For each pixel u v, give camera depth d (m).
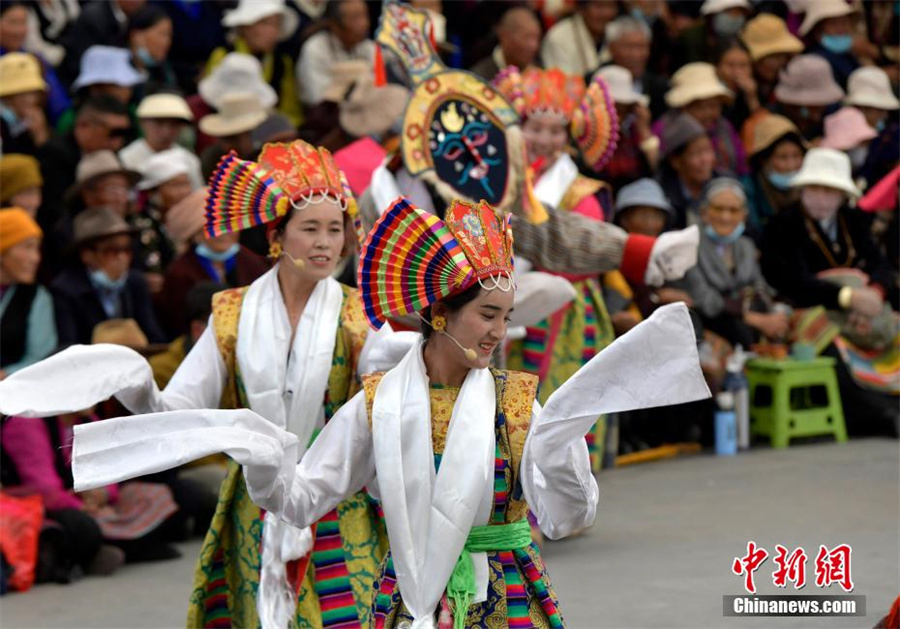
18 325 20.16
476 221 9.52
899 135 29.95
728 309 24.75
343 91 25.94
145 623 15.80
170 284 22.02
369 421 9.76
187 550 19.34
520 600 9.55
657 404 8.89
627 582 16.80
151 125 24.34
